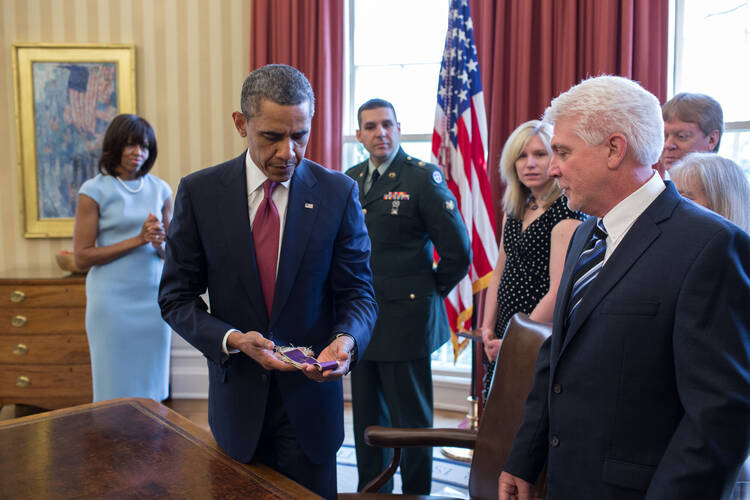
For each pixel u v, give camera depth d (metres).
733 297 1.02
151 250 2.99
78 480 1.31
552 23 3.53
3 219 4.39
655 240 1.13
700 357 1.01
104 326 2.88
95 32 4.31
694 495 0.99
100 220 2.91
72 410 1.76
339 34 3.99
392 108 2.76
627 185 1.17
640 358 1.10
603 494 1.15
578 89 1.19
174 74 4.33
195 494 1.25
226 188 1.50
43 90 4.29
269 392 1.50
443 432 1.80
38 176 4.33
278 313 1.48
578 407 1.19
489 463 1.70
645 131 1.14
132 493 1.25
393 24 4.27
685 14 3.56
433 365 4.23
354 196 1.61
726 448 0.99
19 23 4.30
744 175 1.59
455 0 3.37
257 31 4.04
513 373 1.70
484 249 3.30
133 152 2.90
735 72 3.47
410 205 2.68
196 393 4.33
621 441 1.13
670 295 1.07
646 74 3.36
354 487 2.94
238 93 4.30
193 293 1.54
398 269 2.67
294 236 1.49
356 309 1.55
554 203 2.22
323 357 1.38
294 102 1.33
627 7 3.33
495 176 3.68
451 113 3.36
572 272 1.29
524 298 2.32
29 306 3.72
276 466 1.54
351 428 3.79
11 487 1.27
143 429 1.61
